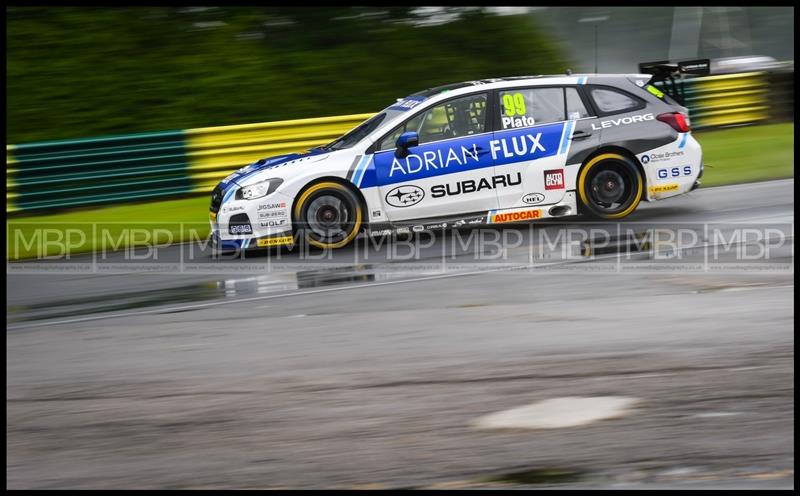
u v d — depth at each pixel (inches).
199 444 383.6
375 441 377.7
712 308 548.1
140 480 352.5
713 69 1867.6
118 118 1545.3
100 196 1127.0
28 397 451.2
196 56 1657.2
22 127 1492.4
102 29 1642.5
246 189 785.6
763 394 409.1
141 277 738.2
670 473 339.3
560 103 826.2
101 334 563.5
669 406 400.5
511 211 808.9
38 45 1593.3
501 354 480.7
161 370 483.2
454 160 798.5
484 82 831.1
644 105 842.2
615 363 458.0
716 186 1012.5
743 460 347.6
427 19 1844.2
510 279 647.1
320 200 786.8
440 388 434.6
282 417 408.2
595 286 615.2
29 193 1096.8
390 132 801.6
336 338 524.4
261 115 1621.6
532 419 392.8
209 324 571.2
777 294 573.3
